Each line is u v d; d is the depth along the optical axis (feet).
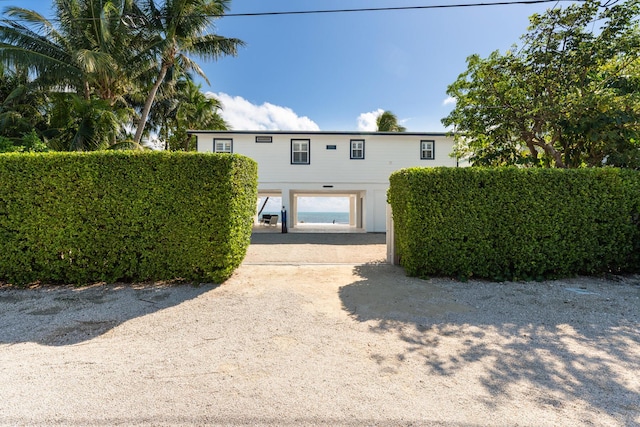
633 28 21.33
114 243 16.22
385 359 8.91
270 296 14.84
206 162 16.26
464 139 31.89
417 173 17.42
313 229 57.41
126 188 16.12
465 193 17.17
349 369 8.36
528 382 7.66
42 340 10.23
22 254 15.96
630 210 17.31
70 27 35.27
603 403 6.80
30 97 42.45
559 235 17.01
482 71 25.25
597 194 17.12
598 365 8.45
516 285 16.37
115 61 36.04
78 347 9.72
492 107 25.13
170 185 16.20
